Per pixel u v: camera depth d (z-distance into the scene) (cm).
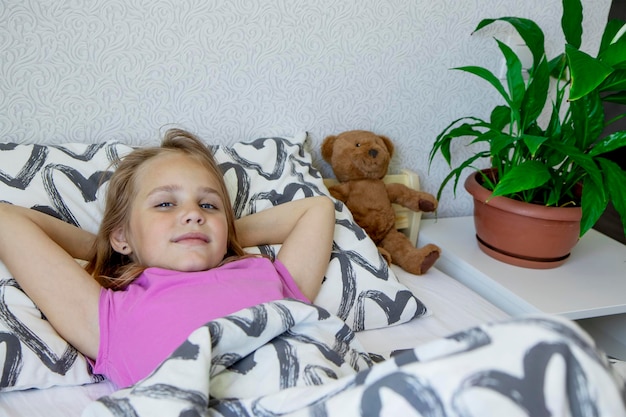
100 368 93
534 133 140
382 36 145
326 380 82
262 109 140
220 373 83
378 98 151
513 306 130
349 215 132
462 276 146
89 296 95
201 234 102
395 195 150
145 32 123
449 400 55
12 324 91
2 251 95
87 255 109
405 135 158
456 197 174
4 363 88
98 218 113
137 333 93
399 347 113
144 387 72
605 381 57
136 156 110
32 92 119
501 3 154
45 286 93
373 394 60
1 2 110
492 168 154
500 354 57
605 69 106
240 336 83
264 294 101
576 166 136
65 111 123
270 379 83
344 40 141
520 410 54
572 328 59
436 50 152
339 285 117
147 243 102
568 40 135
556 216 132
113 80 124
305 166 137
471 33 153
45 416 86
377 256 125
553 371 56
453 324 122
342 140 144
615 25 129
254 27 132
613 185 121
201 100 134
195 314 94
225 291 99
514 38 158
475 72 136
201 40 129
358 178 146
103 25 120
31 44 115
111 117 127
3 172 108
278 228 120
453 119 162
